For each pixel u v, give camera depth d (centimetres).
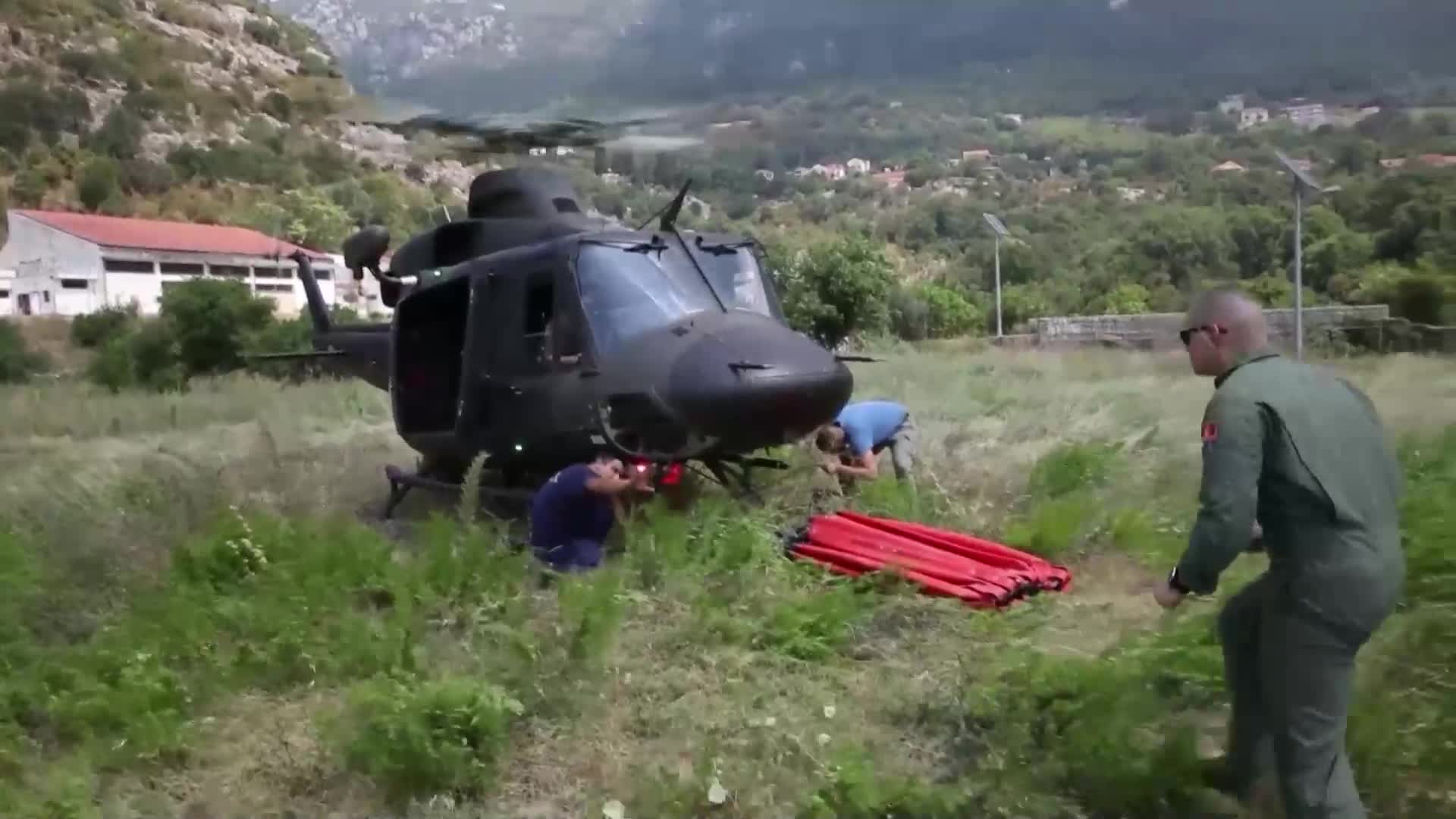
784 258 2630
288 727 430
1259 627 321
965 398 1273
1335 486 291
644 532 614
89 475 859
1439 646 404
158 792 389
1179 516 677
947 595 536
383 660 472
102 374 2100
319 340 1041
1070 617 522
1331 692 296
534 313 718
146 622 523
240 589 584
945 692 419
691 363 630
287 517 706
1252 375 304
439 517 657
